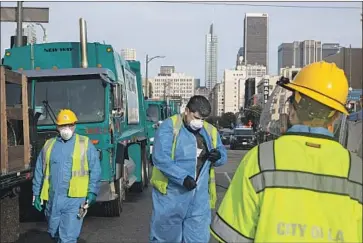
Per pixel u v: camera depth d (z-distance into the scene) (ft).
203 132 18.17
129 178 41.09
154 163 17.63
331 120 8.31
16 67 36.86
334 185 7.80
